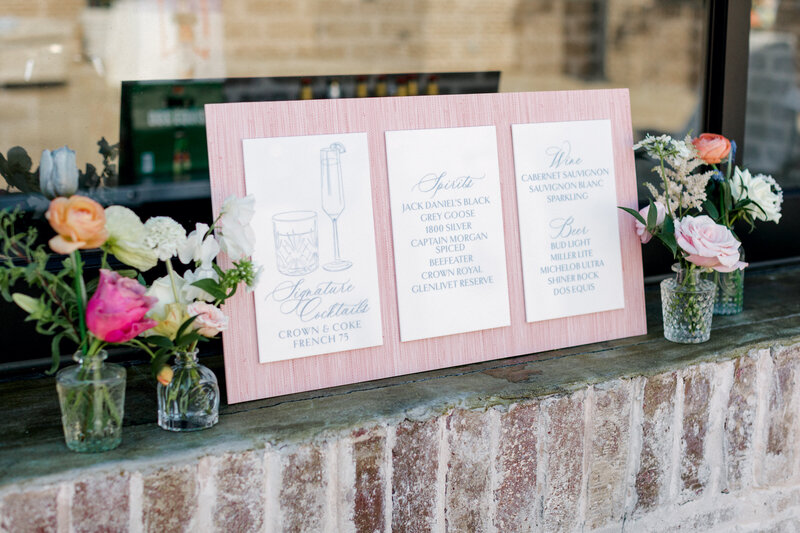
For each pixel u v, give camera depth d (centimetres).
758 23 220
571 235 164
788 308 192
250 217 127
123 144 182
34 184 166
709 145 169
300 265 141
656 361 158
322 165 143
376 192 148
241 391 138
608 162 168
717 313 187
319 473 131
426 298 151
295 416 134
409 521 139
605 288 168
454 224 154
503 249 158
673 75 225
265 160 139
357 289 146
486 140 156
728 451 169
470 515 144
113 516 118
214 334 125
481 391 143
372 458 134
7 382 149
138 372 154
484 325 156
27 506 113
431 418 137
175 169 187
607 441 153
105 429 120
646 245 210
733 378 165
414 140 150
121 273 125
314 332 143
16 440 124
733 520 174
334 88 214
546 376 150
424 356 152
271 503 129
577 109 166
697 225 159
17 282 151
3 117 170
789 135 233
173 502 121
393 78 218
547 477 149
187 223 184
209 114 136
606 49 224
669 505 164
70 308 123
